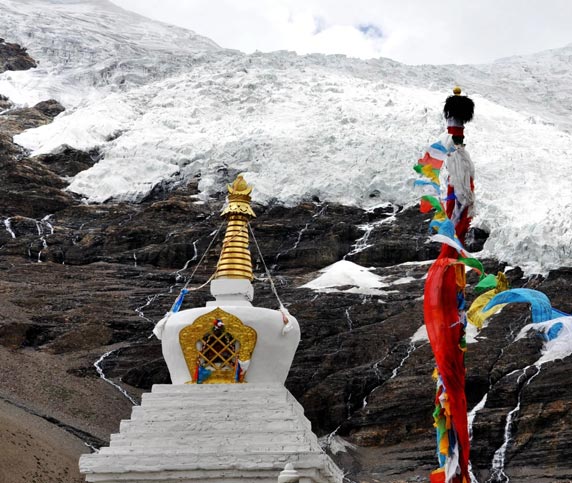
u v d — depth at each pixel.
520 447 44.03
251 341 28.31
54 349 52.06
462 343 20.86
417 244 64.56
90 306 56.59
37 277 61.72
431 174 21.77
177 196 72.50
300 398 48.78
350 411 48.00
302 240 66.25
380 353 51.25
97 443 42.53
